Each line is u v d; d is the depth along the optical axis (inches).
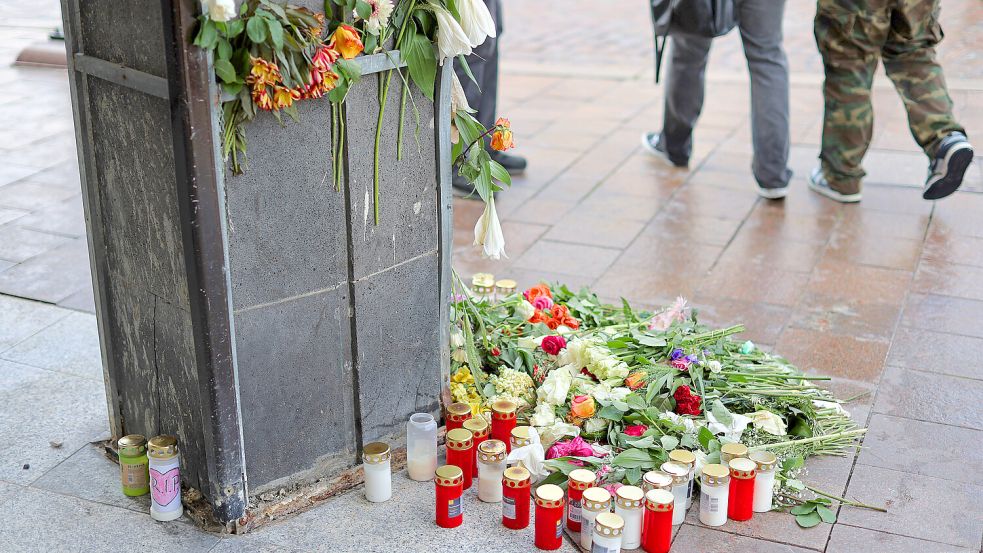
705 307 167.6
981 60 323.3
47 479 118.7
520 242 195.9
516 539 108.0
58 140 252.4
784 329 159.6
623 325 144.5
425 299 123.3
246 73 95.9
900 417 134.0
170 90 94.4
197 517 110.7
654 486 105.0
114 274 114.4
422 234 120.3
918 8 192.4
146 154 102.4
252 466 110.4
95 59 104.4
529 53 360.2
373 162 111.7
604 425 122.4
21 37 343.9
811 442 123.4
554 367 133.7
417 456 118.5
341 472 118.8
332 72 99.5
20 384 140.3
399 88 112.1
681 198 219.0
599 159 245.0
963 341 155.4
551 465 114.2
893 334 157.9
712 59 345.4
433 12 110.3
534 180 230.5
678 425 119.3
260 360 107.8
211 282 100.3
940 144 195.3
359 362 117.0
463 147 128.5
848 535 109.3
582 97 301.6
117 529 109.5
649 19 417.7
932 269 182.1
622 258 188.1
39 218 202.5
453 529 109.6
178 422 112.6
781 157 212.4
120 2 98.6
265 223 104.0
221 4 89.6
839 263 185.0
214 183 98.0
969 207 211.6
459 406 123.0
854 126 205.6
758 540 108.2
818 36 202.4
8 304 165.0
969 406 136.5
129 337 115.8
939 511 113.7
